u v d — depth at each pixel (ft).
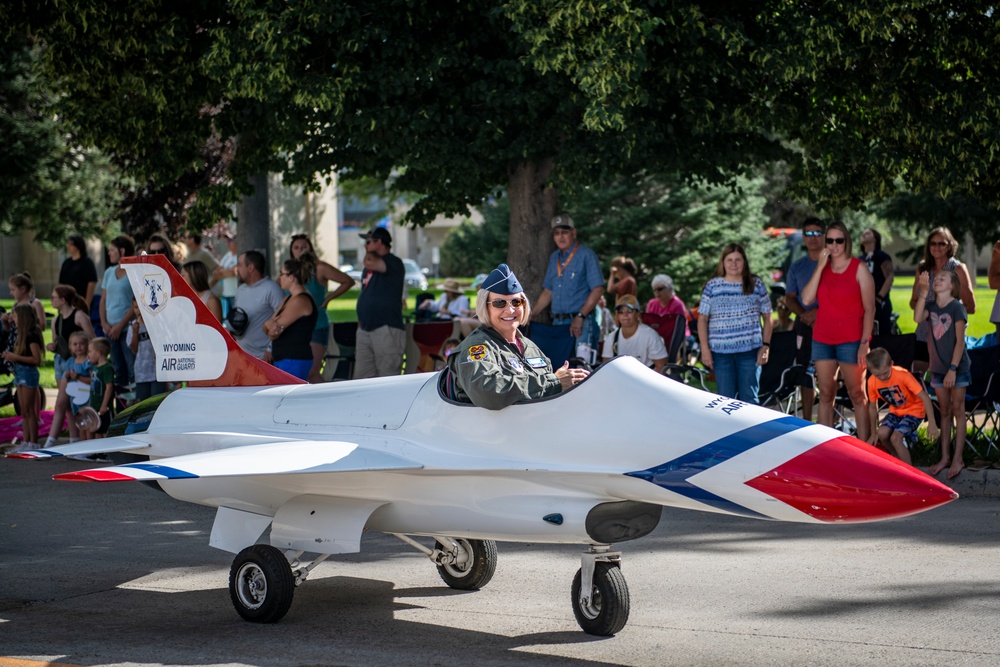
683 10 39.14
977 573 24.76
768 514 19.11
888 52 42.78
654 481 19.74
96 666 19.67
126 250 47.83
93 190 108.78
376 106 42.65
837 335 36.58
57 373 46.91
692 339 63.31
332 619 22.71
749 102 43.06
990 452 38.06
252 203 56.03
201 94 46.37
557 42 39.09
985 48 41.65
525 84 43.19
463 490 21.50
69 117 49.32
